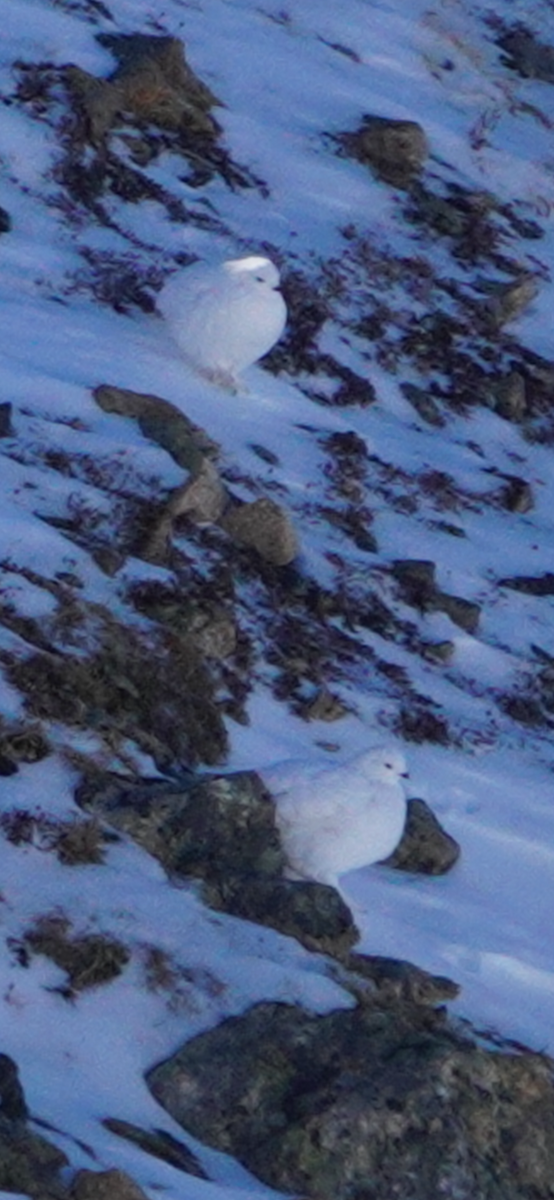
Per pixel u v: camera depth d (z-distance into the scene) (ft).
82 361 105.29
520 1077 72.43
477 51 155.84
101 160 123.54
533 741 99.60
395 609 103.04
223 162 130.31
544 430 126.11
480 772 94.84
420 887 85.51
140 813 78.59
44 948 72.33
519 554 113.09
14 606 85.87
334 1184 68.13
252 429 108.99
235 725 89.04
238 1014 72.74
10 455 95.81
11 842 76.02
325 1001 74.13
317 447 111.34
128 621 88.69
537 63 157.48
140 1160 65.82
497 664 103.30
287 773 79.71
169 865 78.02
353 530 107.04
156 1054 70.95
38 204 118.62
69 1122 66.49
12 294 110.42
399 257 131.64
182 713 86.12
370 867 85.66
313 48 145.59
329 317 123.24
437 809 90.84
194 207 124.88
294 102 139.13
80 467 96.63
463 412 123.54
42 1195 61.87
